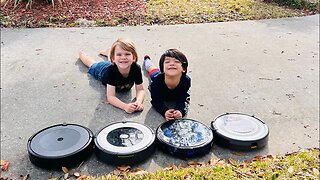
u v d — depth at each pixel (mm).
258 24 5277
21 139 2551
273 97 3209
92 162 2281
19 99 3076
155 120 2768
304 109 3031
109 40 4441
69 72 3568
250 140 2402
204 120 2803
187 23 5176
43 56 3930
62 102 3035
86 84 3342
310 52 4309
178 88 2840
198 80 3465
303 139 2625
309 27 5266
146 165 2277
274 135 2652
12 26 4855
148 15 5305
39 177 2164
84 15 5258
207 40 4543
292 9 6176
